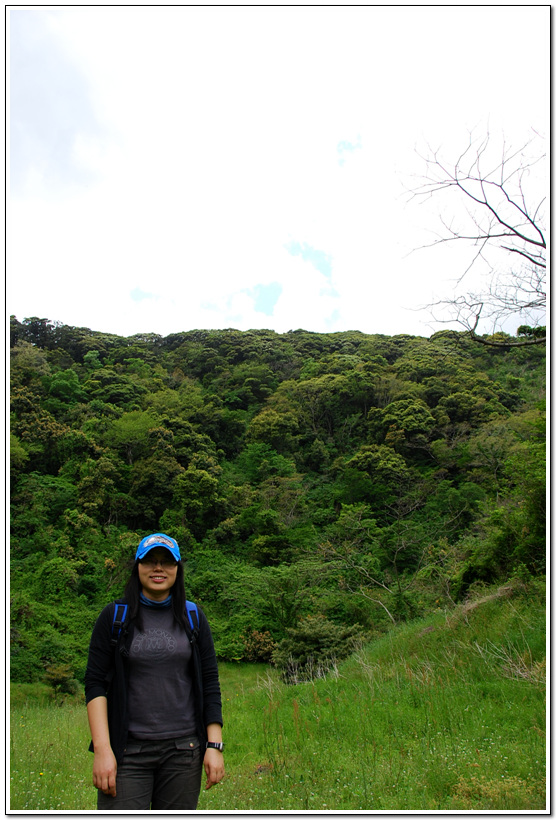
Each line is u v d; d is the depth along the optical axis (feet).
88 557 110.22
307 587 88.53
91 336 260.21
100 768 7.81
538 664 22.88
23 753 18.74
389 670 30.55
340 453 174.50
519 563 38.86
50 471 148.66
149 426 159.22
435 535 93.35
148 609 8.91
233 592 94.17
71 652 73.77
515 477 42.98
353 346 257.75
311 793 13.65
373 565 79.56
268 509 129.59
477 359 174.09
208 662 9.03
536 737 16.48
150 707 8.31
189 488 134.41
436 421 153.28
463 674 25.08
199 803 13.30
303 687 33.99
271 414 184.65
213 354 247.29
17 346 204.33
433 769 14.49
